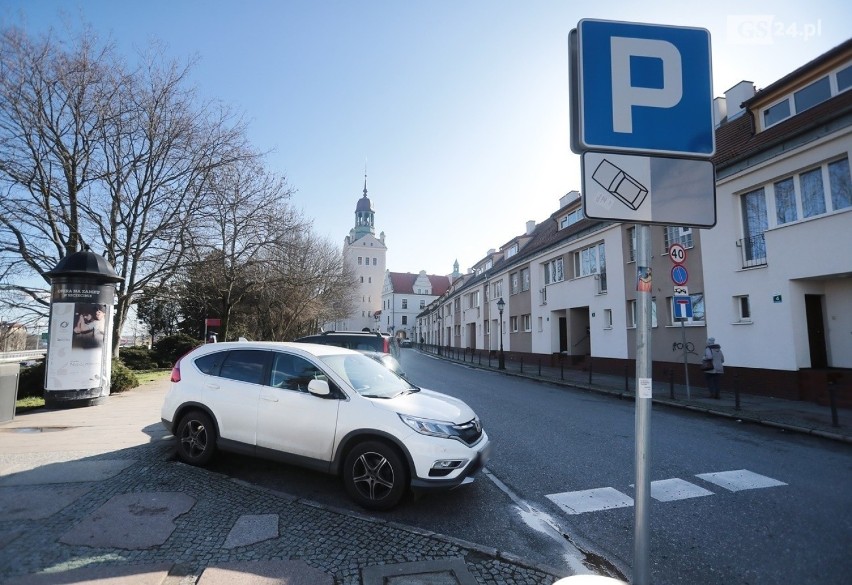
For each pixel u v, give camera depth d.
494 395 14.05
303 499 4.59
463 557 3.55
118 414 9.25
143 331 36.19
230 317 34.47
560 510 4.82
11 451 6.26
